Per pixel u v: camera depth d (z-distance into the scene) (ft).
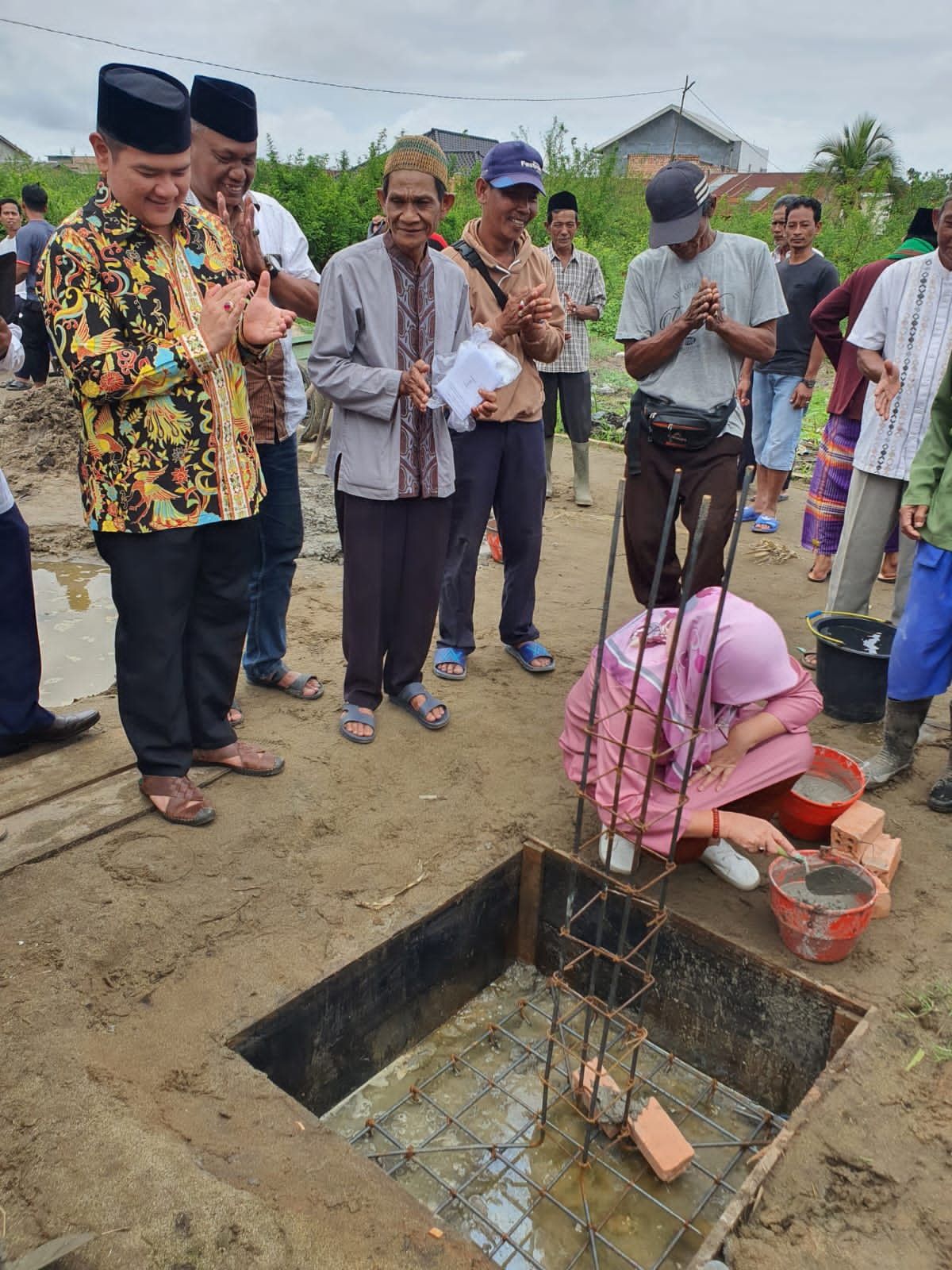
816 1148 7.18
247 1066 7.59
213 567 10.39
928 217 15.67
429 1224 6.47
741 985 9.28
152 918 9.12
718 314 12.37
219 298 8.99
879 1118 7.43
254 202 11.79
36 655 11.84
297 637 15.93
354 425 11.43
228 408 9.66
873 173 98.73
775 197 110.22
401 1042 9.78
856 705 13.85
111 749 12.17
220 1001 8.21
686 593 7.11
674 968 9.77
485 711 13.57
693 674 9.53
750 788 9.82
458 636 14.52
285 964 8.68
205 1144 6.90
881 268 15.80
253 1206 6.43
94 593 19.35
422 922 9.45
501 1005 10.61
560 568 19.94
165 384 8.99
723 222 80.64
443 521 12.10
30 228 31.07
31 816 10.56
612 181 87.15
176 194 8.69
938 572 11.05
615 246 75.66
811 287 20.54
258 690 13.97
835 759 11.35
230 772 11.62
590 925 10.32
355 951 8.87
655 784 9.74
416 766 12.07
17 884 9.47
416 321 11.34
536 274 13.66
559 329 13.73
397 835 10.68
